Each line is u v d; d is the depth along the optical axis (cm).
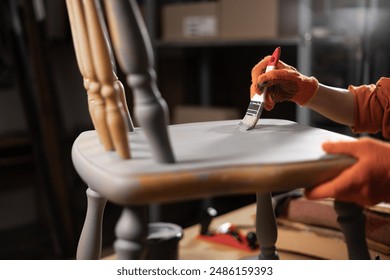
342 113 92
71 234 223
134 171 58
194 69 283
